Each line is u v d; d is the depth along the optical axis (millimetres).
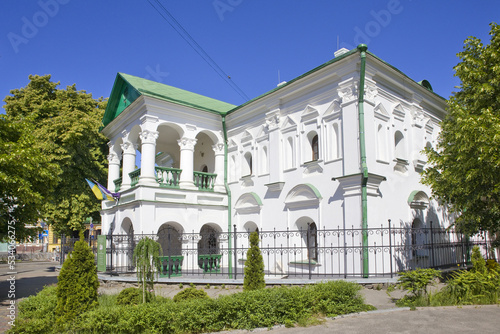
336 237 14484
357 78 14227
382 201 14445
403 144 16406
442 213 18000
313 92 16234
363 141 13820
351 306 8969
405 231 13891
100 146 28141
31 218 12953
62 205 23375
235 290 12781
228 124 20906
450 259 17531
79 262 8555
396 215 15055
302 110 16703
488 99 12664
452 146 13602
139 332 7699
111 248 17109
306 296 8695
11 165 11156
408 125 16828
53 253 43969
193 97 22703
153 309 7988
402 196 15594
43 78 26172
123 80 21062
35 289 15195
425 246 14625
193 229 18656
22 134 12680
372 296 11086
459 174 12438
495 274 10516
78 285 8352
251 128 19406
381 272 13500
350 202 14023
